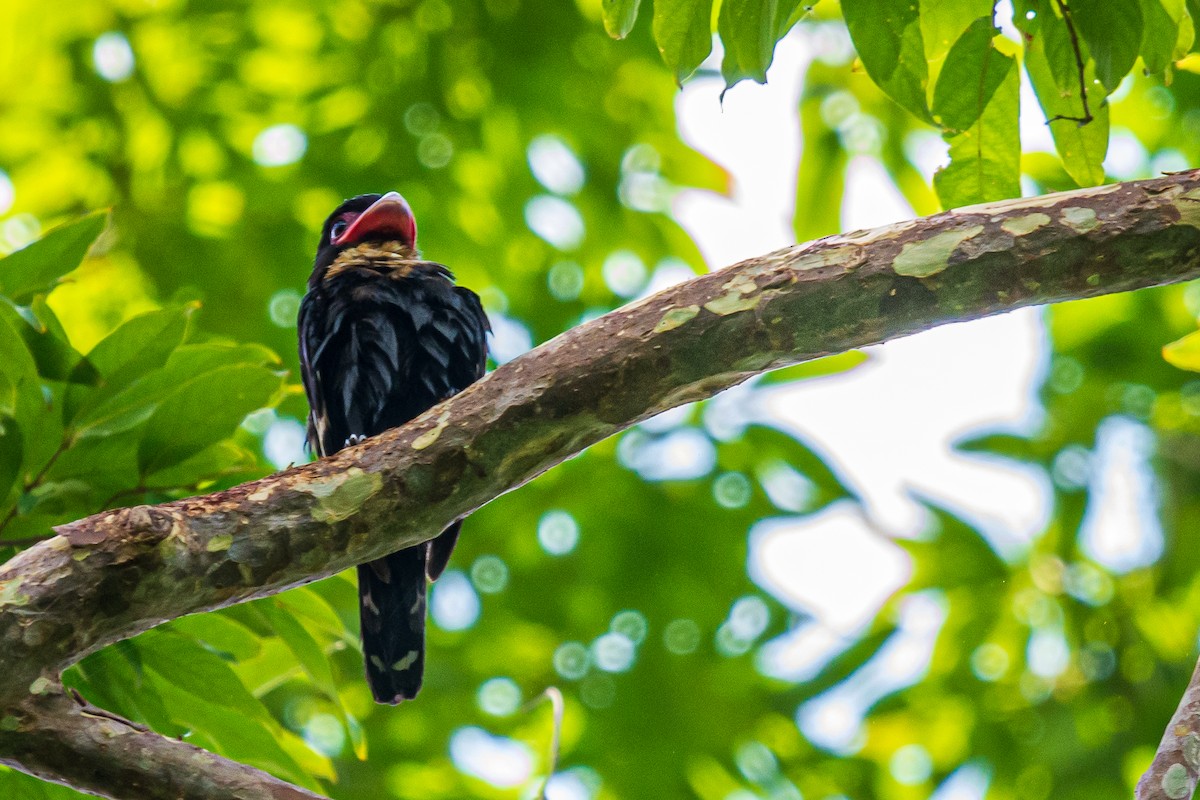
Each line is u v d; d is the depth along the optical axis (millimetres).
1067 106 6359
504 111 12609
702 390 5332
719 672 12047
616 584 12336
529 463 5320
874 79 5809
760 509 12352
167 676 6664
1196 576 11609
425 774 12055
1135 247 5035
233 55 12594
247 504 5086
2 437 6395
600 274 13242
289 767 6984
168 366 6598
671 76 12641
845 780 11812
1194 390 12352
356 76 12562
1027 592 11836
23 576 4816
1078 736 11297
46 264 6727
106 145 12633
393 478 5211
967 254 5086
